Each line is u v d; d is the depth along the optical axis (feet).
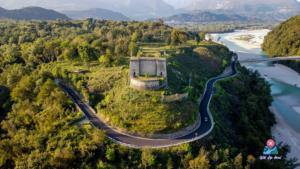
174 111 247.29
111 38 573.33
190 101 283.38
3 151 197.47
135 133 226.38
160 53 455.63
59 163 173.68
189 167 182.91
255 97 369.91
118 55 417.28
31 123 276.41
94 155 190.80
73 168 171.94
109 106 261.44
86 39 520.01
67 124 239.30
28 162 172.35
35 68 445.37
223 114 316.19
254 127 303.27
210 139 234.79
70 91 330.34
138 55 387.34
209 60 497.87
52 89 309.63
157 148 207.00
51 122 247.29
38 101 295.69
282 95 483.92
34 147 206.49
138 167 183.83
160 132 225.35
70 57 403.75
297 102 447.83
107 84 310.86
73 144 199.31
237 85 440.04
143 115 237.86
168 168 183.62
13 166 199.72
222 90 380.99
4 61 446.60
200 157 191.21
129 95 265.13
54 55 462.19
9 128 254.27
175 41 549.54
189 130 241.55
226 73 487.20
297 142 313.73
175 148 204.64
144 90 273.75
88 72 365.81
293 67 650.84
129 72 300.61
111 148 199.82
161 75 299.99
